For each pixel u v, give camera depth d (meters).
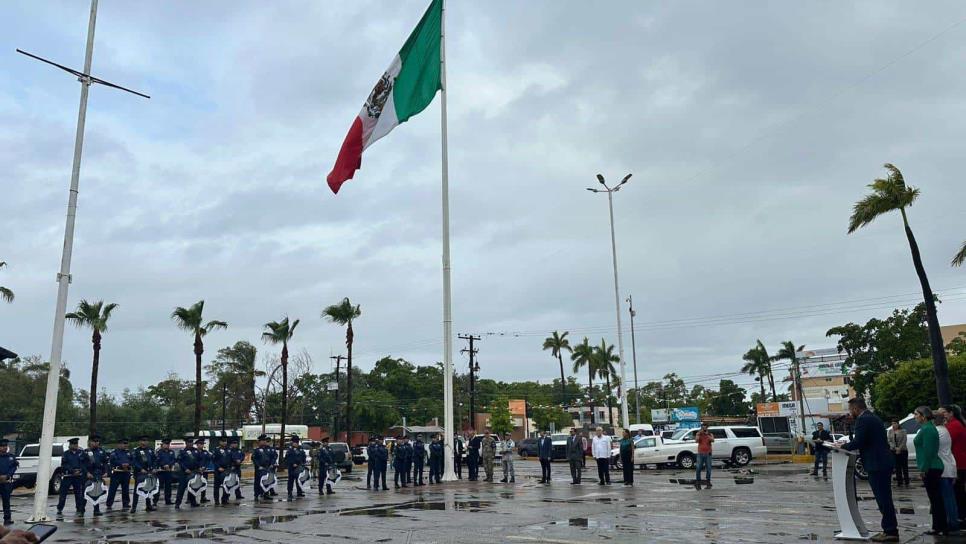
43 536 3.84
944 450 10.42
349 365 57.59
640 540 10.59
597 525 12.49
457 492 20.83
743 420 69.50
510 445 25.20
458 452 27.55
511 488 22.03
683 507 15.16
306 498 21.09
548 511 14.97
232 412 85.88
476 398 103.75
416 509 16.06
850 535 10.08
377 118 25.83
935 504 10.33
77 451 18.05
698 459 21.44
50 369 17.97
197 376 49.22
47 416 17.66
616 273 44.62
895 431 19.48
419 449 24.39
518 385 113.06
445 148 26.39
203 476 20.34
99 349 46.62
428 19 26.73
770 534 10.88
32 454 28.55
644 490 20.30
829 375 88.06
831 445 10.36
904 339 50.06
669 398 124.00
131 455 19.17
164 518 16.42
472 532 12.05
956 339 50.62
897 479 19.39
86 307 46.22
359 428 87.75
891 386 39.41
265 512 17.11
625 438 23.09
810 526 11.73
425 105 26.30
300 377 85.81
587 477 28.58
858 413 10.37
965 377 36.88
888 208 30.67
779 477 25.16
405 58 26.30
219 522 15.06
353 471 42.78
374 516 14.93
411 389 101.50
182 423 81.75
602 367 96.25
